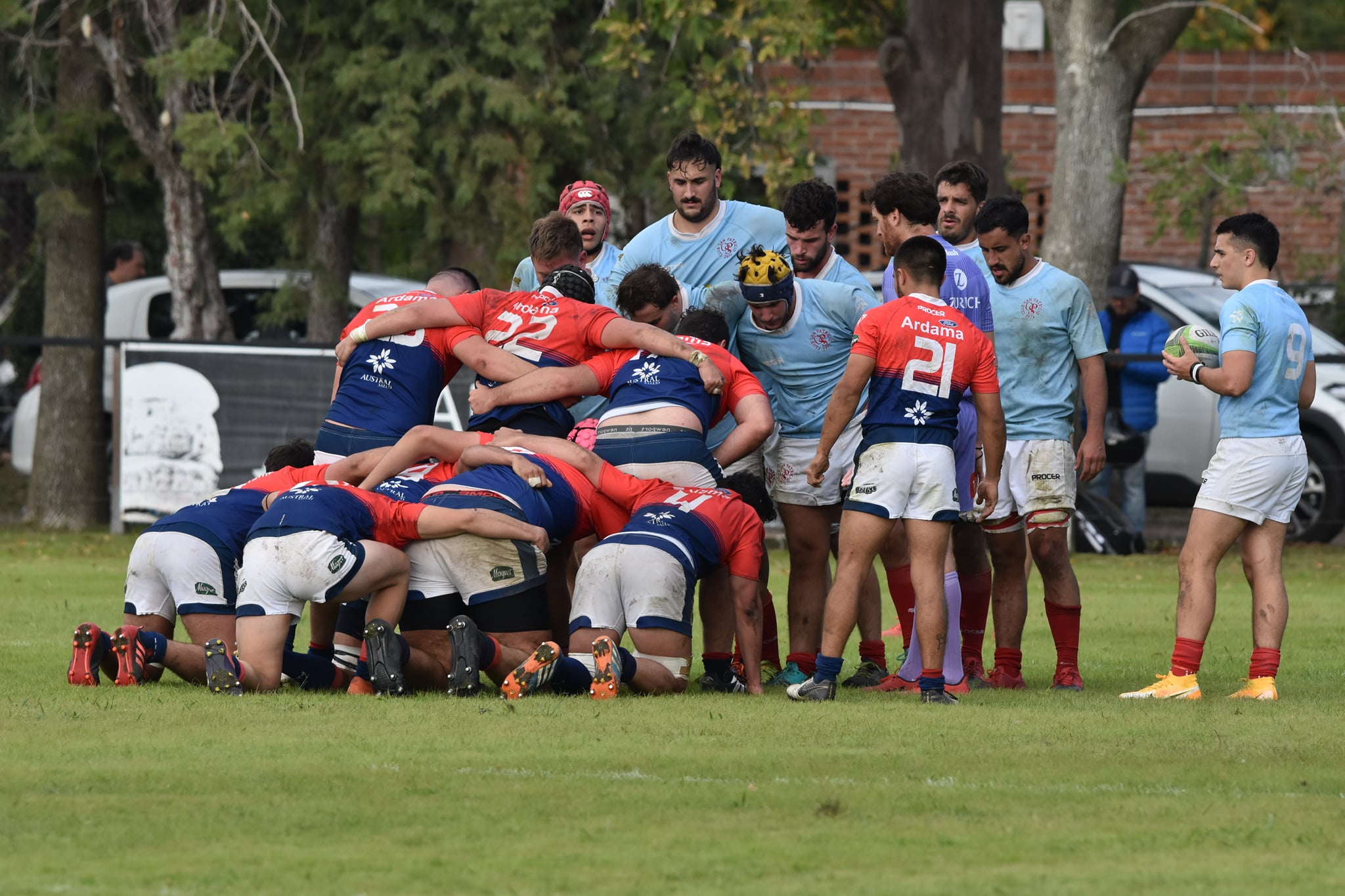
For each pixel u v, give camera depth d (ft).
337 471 88.53
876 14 199.21
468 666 79.66
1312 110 220.64
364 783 59.47
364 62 187.32
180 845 51.13
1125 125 185.47
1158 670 100.68
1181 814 56.13
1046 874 48.57
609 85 191.42
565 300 91.50
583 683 81.82
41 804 56.13
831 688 82.07
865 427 83.15
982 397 82.84
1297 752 67.00
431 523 82.58
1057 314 93.15
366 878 47.70
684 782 60.23
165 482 185.98
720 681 88.22
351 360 93.15
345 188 190.39
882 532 81.97
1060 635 91.97
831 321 93.76
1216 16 327.47
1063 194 186.09
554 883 47.34
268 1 188.65
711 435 97.76
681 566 83.35
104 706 75.56
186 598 84.64
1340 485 190.60
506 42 187.52
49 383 201.57
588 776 61.05
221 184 195.00
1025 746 67.97
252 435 184.75
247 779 60.08
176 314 197.47
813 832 53.26
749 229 101.45
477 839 52.13
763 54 182.80
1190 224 202.28
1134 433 181.16
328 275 199.41
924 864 49.62
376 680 79.41
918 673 90.48
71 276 201.46
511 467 85.10
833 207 97.81
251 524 86.07
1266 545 86.53
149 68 183.11
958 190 96.68
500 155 185.98
